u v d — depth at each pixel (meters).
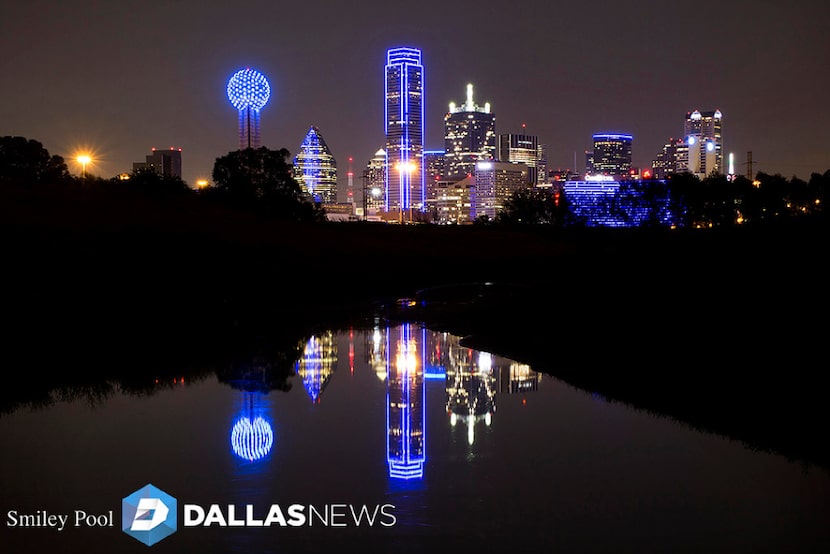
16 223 69.81
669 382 26.30
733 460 18.05
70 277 54.72
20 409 23.95
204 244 72.19
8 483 16.86
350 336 42.00
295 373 30.45
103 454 19.17
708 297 41.88
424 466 18.19
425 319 49.28
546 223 172.00
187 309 51.44
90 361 32.56
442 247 109.81
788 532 13.89
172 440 20.30
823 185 154.38
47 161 106.56
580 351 33.81
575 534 13.95
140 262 60.94
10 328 41.00
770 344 29.11
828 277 42.22
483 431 21.44
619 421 22.20
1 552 13.39
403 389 27.50
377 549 13.34
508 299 57.09
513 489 16.36
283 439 20.64
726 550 13.20
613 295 48.78
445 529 14.22
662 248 84.00
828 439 18.81
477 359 34.16
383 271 81.50
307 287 66.25
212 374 30.02
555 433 21.06
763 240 69.19
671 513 14.88
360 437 20.78
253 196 117.44
